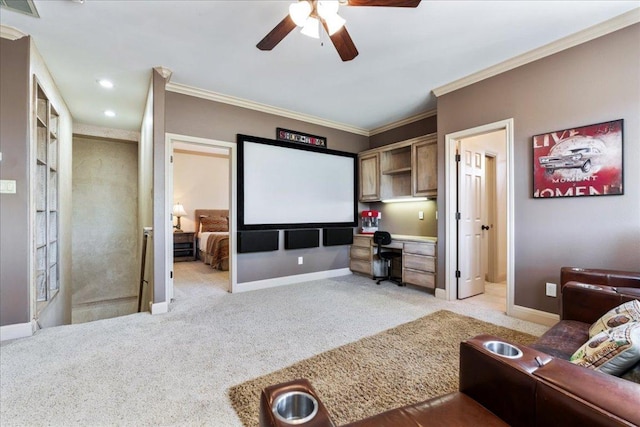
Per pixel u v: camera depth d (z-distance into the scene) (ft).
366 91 12.47
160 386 5.95
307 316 10.16
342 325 9.32
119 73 10.80
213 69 10.57
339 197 16.99
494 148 15.49
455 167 12.16
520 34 8.52
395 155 16.52
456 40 8.80
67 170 14.43
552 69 9.06
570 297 6.25
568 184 8.70
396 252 15.30
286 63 10.14
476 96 10.95
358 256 17.08
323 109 14.70
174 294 13.05
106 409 5.23
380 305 11.39
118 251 18.93
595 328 5.12
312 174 15.94
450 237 12.08
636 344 3.27
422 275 13.30
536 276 9.42
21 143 8.57
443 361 6.97
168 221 11.72
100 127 17.48
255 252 13.98
